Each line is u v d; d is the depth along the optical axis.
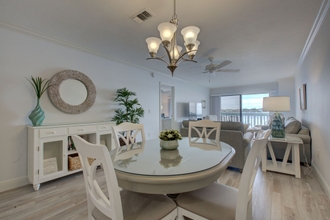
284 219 1.63
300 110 4.49
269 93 6.96
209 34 2.58
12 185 2.31
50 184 2.42
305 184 2.37
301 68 4.01
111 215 0.85
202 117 7.57
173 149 1.67
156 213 1.07
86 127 2.79
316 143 2.68
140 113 3.79
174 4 1.77
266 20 2.19
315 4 1.86
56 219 1.65
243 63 4.12
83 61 3.21
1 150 2.26
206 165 1.21
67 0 1.81
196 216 1.13
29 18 2.15
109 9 1.97
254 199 2.00
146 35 2.62
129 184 1.09
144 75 4.62
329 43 1.97
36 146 2.25
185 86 6.56
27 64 2.49
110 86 3.70
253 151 0.94
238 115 7.88
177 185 1.04
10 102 2.34
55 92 2.76
